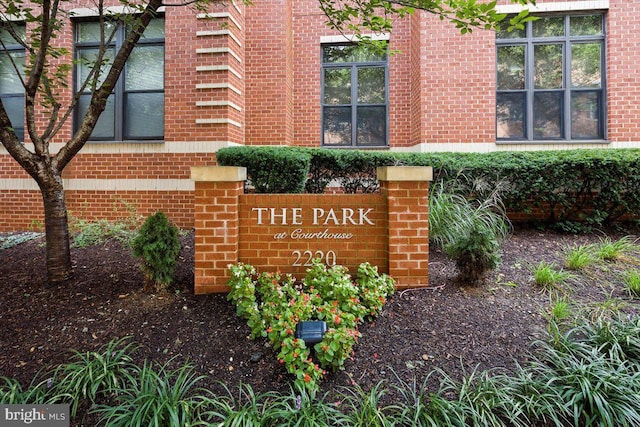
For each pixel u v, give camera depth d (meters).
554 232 5.99
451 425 2.24
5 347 3.01
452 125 7.55
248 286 3.26
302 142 8.77
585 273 4.23
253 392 2.57
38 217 7.41
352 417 2.34
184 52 7.06
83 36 7.56
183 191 7.10
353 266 3.85
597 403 2.32
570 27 7.55
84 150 7.30
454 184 5.87
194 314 3.38
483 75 7.51
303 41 8.77
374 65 8.81
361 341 3.06
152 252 3.66
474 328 3.22
